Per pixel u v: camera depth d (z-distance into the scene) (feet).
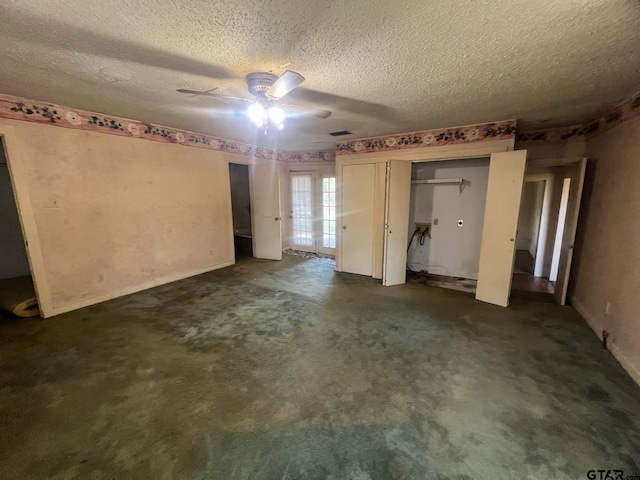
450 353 8.10
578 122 11.53
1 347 8.36
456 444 5.21
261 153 18.75
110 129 11.30
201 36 5.14
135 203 12.46
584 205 11.18
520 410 6.00
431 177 15.10
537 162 12.91
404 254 14.02
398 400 6.31
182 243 14.65
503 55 5.81
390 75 6.80
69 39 5.22
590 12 4.36
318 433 5.47
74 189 10.52
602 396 6.37
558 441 5.25
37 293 9.93
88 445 5.20
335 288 13.48
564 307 11.34
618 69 6.41
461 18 4.55
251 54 5.80
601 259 9.42
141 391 6.59
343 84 7.33
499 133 11.19
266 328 9.57
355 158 14.99
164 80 7.26
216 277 15.10
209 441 5.29
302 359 7.84
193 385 6.80
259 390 6.63
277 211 18.45
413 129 12.58
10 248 13.46
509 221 10.93
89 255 11.14
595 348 8.34
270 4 4.20
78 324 9.77
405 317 10.37
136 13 4.42
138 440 5.31
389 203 13.25
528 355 7.98
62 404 6.18
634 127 7.98
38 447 5.16
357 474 4.67
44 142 9.64
